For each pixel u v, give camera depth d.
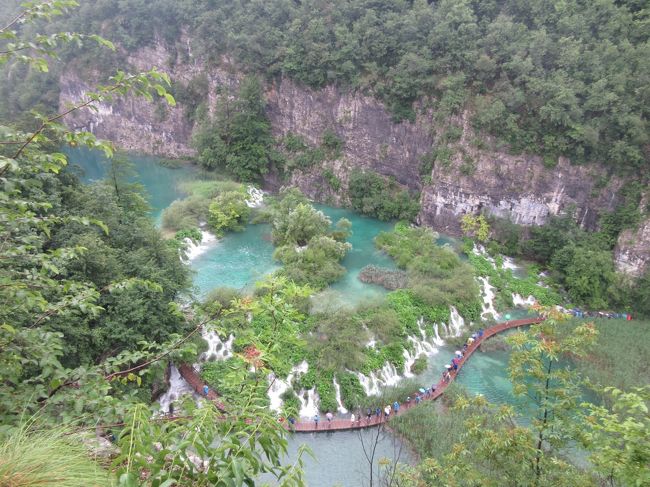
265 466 4.84
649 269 38.38
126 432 5.32
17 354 7.18
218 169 63.75
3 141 6.57
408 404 27.70
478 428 11.46
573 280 39.62
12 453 5.15
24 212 7.48
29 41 6.47
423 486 12.32
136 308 23.09
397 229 50.47
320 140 59.56
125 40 73.56
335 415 26.83
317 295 35.12
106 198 30.00
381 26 52.47
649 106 39.78
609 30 43.25
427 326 33.91
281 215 46.88
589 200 42.69
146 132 75.44
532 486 10.05
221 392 25.78
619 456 7.64
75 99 78.69
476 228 48.03
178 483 4.48
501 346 33.50
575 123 41.72
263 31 60.09
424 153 51.94
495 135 46.16
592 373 29.31
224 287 33.34
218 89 66.19
